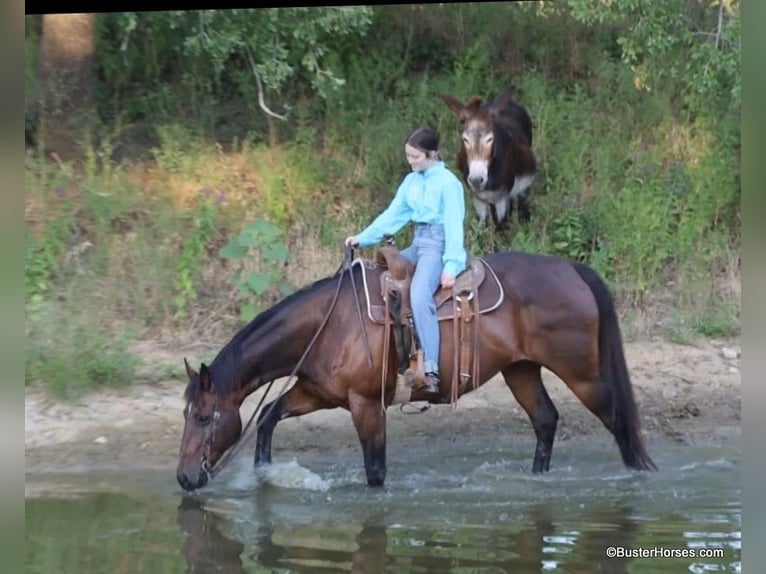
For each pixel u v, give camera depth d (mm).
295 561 6355
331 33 13016
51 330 10164
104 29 13031
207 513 7387
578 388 8156
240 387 7855
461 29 14594
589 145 13195
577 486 8031
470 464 8727
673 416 9977
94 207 11523
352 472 8508
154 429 9359
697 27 13352
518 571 6137
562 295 8047
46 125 12289
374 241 8023
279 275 11320
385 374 7730
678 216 12867
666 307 11938
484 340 7887
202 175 12312
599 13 12781
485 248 12281
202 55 13477
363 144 13055
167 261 11312
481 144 11141
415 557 6395
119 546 6668
